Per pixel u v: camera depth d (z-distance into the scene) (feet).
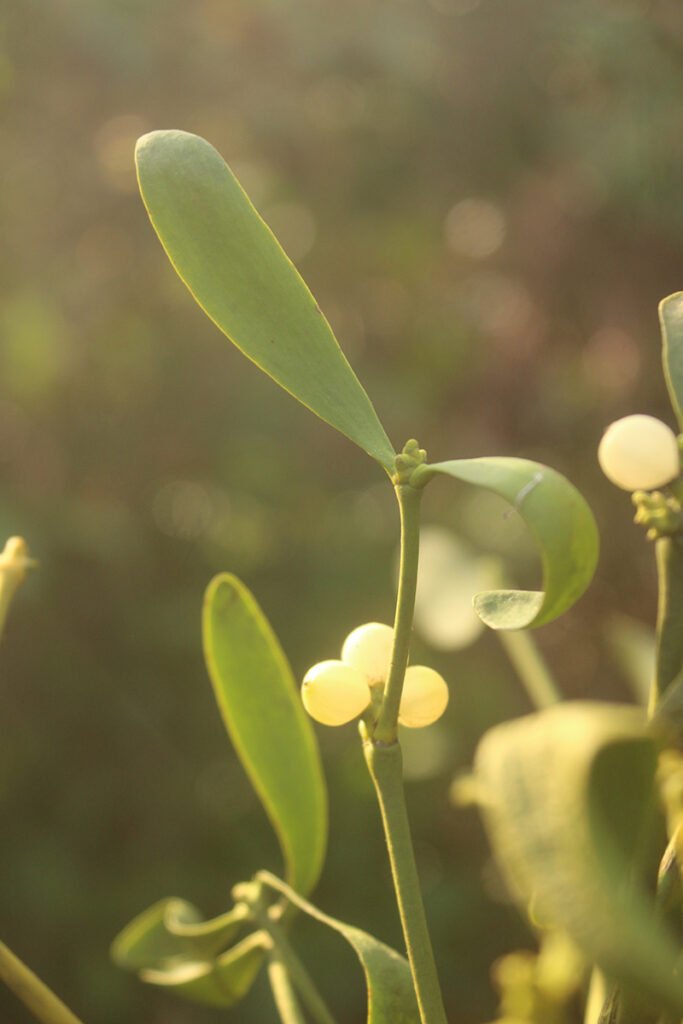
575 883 0.76
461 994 3.83
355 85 4.46
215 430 4.43
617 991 0.97
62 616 4.18
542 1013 1.15
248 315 0.98
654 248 4.51
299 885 1.21
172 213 0.99
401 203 4.73
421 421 4.83
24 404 4.12
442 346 4.97
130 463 4.36
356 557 4.56
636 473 0.96
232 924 1.20
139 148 0.99
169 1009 3.82
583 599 4.67
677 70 4.27
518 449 4.82
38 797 4.09
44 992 1.07
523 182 4.67
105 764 4.17
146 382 4.36
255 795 4.28
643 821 0.80
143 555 4.30
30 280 4.12
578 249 4.64
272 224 4.74
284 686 1.16
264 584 4.53
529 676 1.30
